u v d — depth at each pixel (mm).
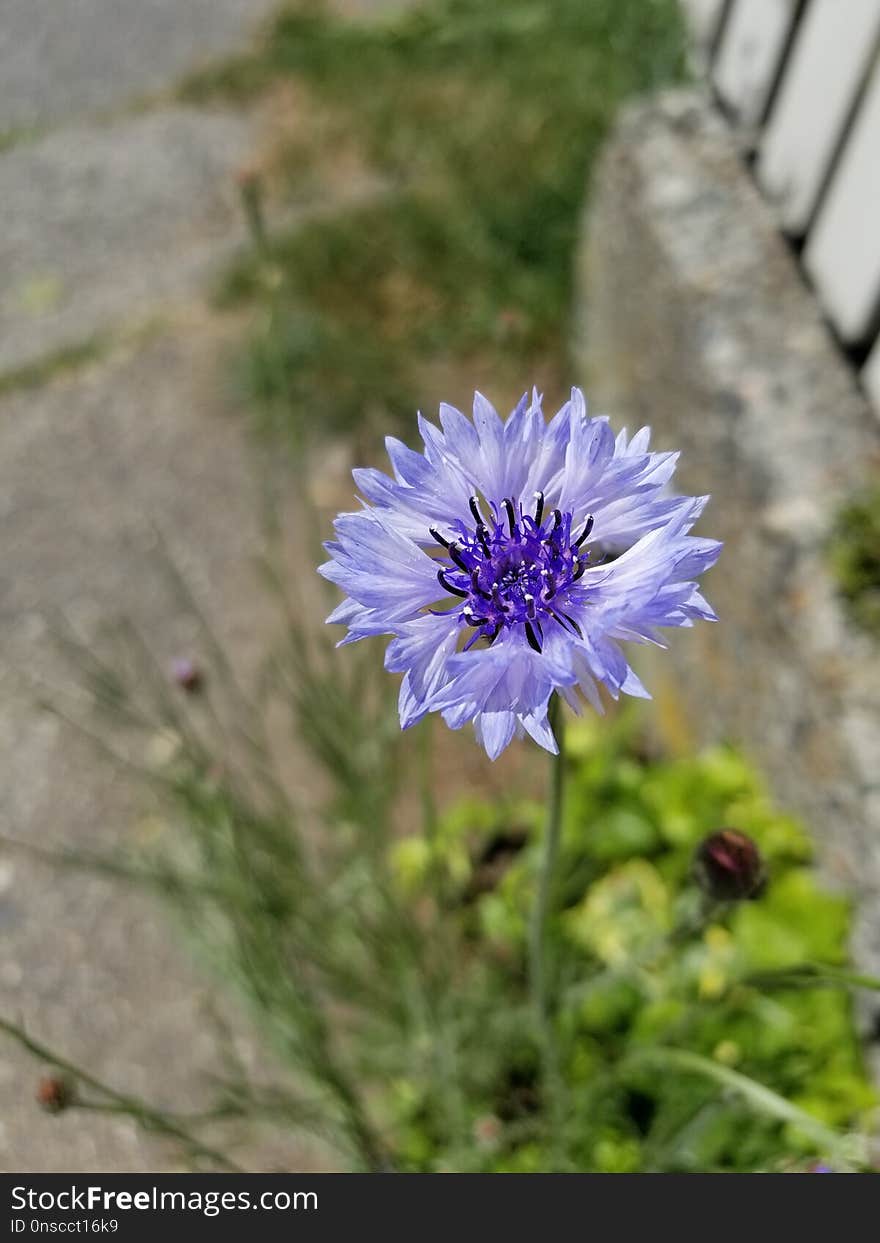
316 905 188
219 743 236
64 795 237
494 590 107
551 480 109
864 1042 161
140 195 414
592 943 185
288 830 185
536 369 320
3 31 545
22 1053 204
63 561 287
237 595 270
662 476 105
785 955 163
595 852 191
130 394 330
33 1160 190
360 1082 181
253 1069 196
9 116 481
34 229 406
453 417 107
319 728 182
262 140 429
